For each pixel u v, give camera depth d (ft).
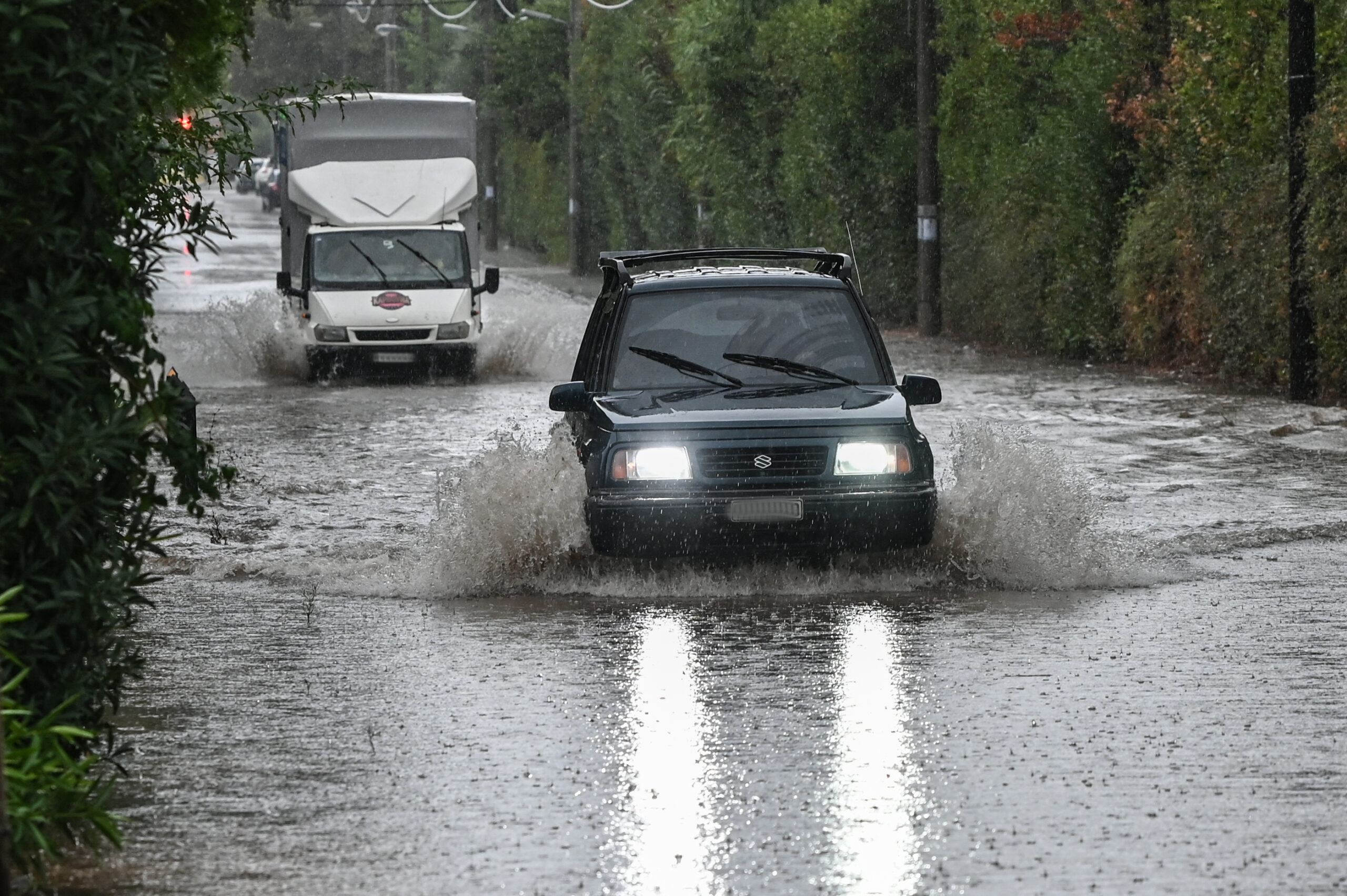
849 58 424.87
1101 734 91.30
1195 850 73.41
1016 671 105.40
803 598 128.47
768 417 130.72
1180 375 303.68
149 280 76.69
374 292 315.37
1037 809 78.89
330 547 151.02
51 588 73.61
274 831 76.89
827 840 74.95
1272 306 275.18
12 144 69.62
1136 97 322.55
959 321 392.06
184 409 76.33
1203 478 186.39
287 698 100.73
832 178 430.20
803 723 94.02
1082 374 311.88
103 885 70.23
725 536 128.57
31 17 67.77
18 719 72.49
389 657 110.83
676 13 600.80
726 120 500.33
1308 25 252.83
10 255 70.44
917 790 81.82
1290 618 120.57
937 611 123.44
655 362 140.56
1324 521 159.74
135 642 115.34
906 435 131.44
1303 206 253.85
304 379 318.04
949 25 388.78
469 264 321.52
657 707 97.66
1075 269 338.95
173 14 76.43
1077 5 364.79
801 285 144.97
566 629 118.52
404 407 270.87
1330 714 95.25
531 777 84.64
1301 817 77.71
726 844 74.49
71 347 70.95
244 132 96.99
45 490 71.26
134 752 89.56
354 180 327.26
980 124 380.37
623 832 76.33
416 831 76.64
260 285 540.93
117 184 72.38
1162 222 311.68
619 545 128.88
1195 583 133.69
